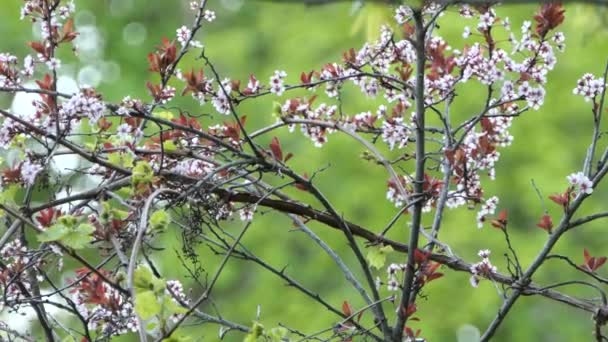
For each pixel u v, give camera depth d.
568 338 16.50
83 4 21.97
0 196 5.64
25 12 6.39
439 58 6.88
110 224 5.82
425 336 15.38
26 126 6.02
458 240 16.02
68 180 7.09
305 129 6.88
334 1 3.59
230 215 6.64
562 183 16.33
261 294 16.67
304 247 17.16
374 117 7.07
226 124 6.68
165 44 6.76
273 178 15.95
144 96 20.41
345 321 6.48
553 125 17.41
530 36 6.36
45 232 5.31
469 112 16.22
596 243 16.66
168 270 15.04
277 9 20.42
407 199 6.37
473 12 6.66
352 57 6.88
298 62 18.69
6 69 6.34
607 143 17.36
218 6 22.59
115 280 5.54
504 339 16.59
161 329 4.91
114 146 6.49
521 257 16.02
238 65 19.67
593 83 6.61
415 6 4.37
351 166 16.91
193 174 6.66
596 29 5.57
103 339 6.46
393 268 6.65
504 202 16.94
